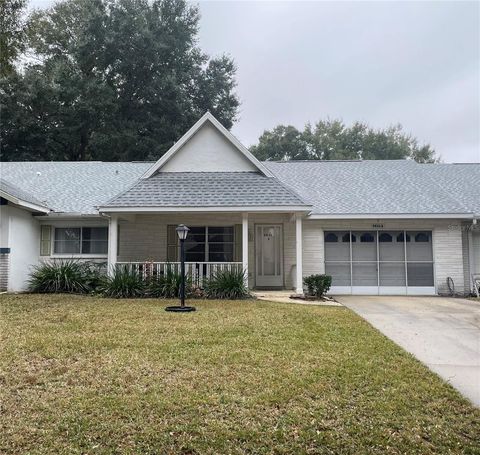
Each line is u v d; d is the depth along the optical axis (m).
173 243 15.70
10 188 13.95
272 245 15.88
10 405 4.41
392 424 4.18
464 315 10.41
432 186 17.41
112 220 13.62
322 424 4.14
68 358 5.98
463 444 3.86
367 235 15.86
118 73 33.62
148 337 7.23
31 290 13.86
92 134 31.38
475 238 15.95
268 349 6.60
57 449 3.63
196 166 15.41
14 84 29.42
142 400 4.55
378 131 50.91
